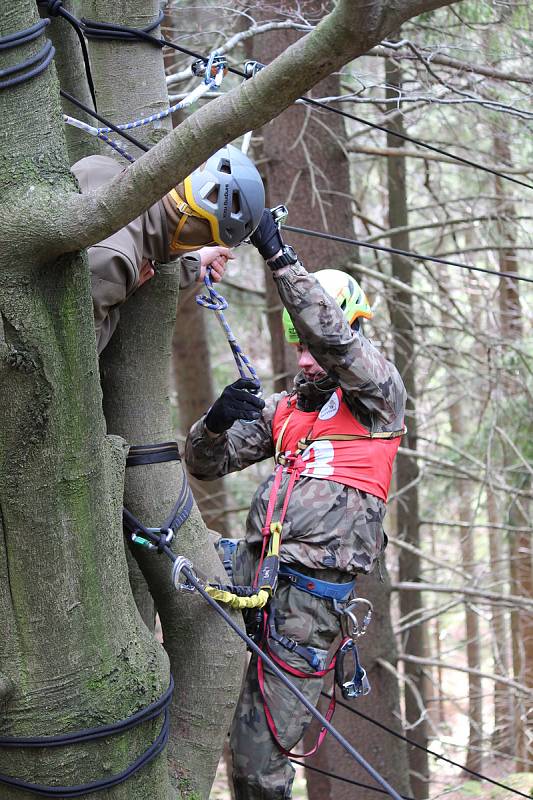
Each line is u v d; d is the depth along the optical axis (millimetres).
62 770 2807
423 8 2090
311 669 3467
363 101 6062
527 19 7457
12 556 2682
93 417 2748
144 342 3375
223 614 3045
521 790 7789
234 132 2299
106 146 3490
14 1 2531
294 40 7898
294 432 3611
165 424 3438
